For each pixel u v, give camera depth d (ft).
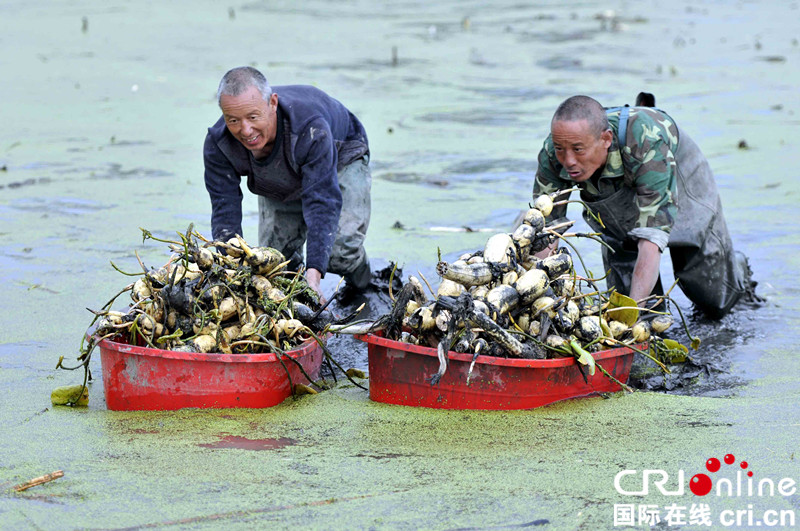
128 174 87.97
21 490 31.55
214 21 204.64
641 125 43.45
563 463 33.94
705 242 49.75
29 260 62.85
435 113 115.85
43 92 129.90
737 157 91.30
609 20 198.90
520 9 223.92
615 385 41.42
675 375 44.55
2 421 38.01
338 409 39.06
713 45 167.32
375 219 72.79
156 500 30.89
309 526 29.30
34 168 89.76
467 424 37.35
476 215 73.87
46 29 191.31
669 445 35.68
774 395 41.57
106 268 61.31
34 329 50.34
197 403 38.47
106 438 35.91
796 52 158.71
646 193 43.73
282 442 35.65
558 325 39.68
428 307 38.78
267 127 44.34
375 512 30.19
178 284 39.14
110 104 122.42
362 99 124.16
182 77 141.59
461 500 31.07
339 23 202.80
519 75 141.49
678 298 56.95
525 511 30.42
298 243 54.03
